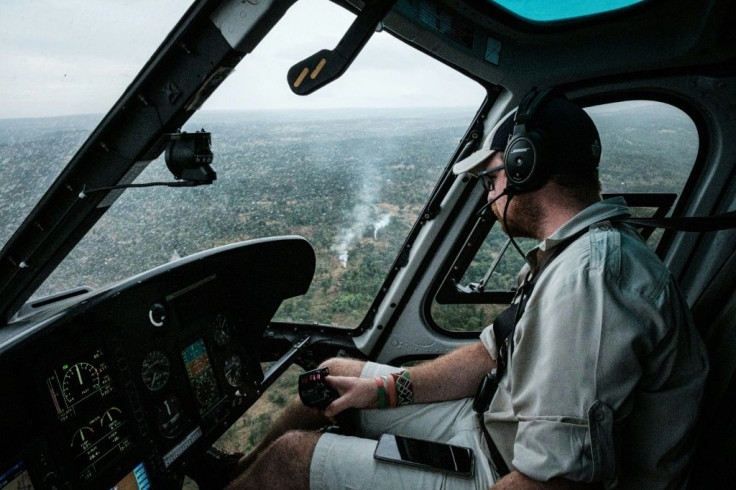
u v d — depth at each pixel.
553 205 1.05
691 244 2.43
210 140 1.15
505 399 1.27
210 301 1.69
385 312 2.65
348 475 1.28
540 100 1.02
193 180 1.13
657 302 0.89
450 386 1.56
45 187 1.13
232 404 1.74
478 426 1.46
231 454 1.82
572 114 1.02
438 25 2.03
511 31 2.11
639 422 0.98
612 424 0.89
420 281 2.56
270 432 1.75
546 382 0.94
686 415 0.95
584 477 0.90
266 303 1.95
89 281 1.52
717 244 2.36
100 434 1.28
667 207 2.43
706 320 1.19
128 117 1.11
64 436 1.19
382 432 1.60
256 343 1.93
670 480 1.00
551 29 2.11
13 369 1.12
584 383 0.90
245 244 1.78
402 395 1.54
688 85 2.21
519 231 1.16
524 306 1.18
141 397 1.40
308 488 1.33
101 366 1.30
